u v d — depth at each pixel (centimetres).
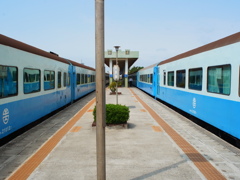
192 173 448
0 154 575
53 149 591
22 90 777
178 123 944
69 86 1568
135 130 798
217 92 762
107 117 805
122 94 2403
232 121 659
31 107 862
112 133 754
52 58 1160
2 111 630
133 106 1437
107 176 434
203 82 884
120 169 466
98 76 330
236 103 636
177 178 427
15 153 583
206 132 796
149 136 719
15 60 725
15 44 742
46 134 777
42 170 462
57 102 1249
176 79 1278
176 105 1277
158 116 1093
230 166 486
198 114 938
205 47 897
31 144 661
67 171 457
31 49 891
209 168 473
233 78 656
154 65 2031
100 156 345
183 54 1191
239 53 627
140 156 540
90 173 447
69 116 1129
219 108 744
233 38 680
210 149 601
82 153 561
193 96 996
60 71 1318
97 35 324
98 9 322
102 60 328
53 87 1170
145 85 2614
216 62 772
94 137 705
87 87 2445
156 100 1852
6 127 656
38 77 945
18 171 459
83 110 1290
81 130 797
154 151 576
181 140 679
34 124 1023
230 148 615
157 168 472
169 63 1448
